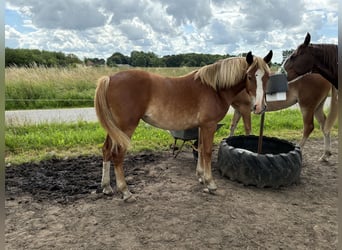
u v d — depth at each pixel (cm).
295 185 382
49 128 631
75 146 538
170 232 268
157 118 324
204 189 353
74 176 404
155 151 520
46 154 482
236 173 379
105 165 343
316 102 465
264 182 362
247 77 316
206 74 331
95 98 307
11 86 983
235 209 312
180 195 345
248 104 462
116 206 317
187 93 324
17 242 251
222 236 263
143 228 275
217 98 337
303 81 459
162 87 316
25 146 516
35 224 280
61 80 1152
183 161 469
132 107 305
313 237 265
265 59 328
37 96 1004
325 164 468
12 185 369
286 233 270
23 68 1131
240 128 692
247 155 367
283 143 424
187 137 424
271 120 773
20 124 650
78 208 312
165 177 401
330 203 334
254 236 264
